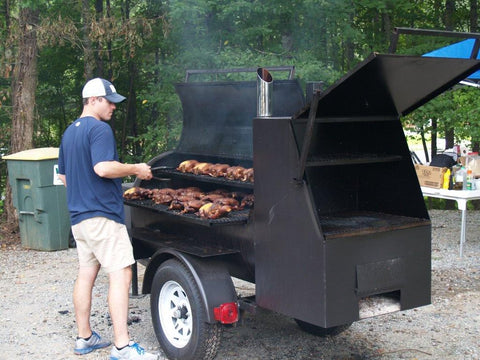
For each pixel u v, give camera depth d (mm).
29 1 7953
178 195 4438
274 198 3318
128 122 13430
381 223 3434
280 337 4363
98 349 4195
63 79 12805
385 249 3305
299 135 3467
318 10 9711
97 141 3717
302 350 4105
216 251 3744
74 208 3832
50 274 6371
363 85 3195
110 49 11008
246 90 4301
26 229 7609
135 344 3842
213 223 3518
